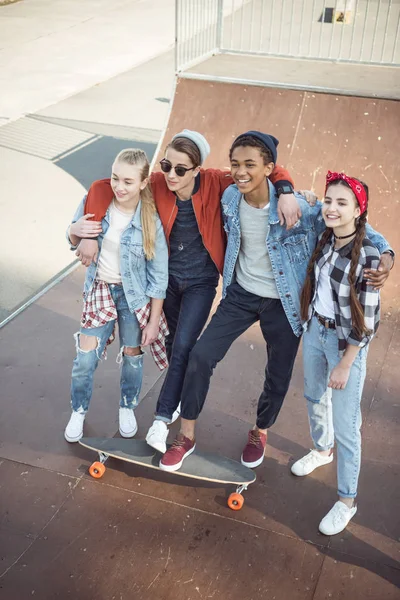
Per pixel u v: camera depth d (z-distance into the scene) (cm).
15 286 514
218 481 309
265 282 294
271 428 369
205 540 299
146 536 300
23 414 375
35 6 1709
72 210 652
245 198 287
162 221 305
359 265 256
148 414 379
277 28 934
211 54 684
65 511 312
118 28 1500
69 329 458
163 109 973
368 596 274
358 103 544
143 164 284
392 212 518
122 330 330
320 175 541
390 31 886
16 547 293
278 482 333
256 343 446
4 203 662
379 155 531
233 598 273
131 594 273
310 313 286
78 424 353
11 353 429
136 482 330
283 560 290
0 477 331
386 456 350
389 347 443
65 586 276
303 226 284
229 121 580
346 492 301
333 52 785
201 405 304
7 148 805
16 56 1246
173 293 328
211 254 308
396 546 298
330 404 317
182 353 309
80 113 945
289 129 560
